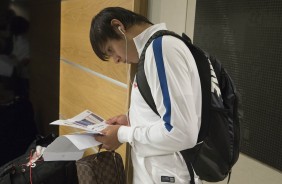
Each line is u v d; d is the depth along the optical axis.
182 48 1.05
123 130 1.23
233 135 1.18
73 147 1.35
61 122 1.37
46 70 2.78
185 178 1.20
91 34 1.25
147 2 1.72
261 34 1.31
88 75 2.23
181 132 1.02
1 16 2.59
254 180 1.41
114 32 1.18
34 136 2.81
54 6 2.65
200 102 1.11
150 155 1.17
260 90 1.34
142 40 1.18
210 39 1.54
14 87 2.72
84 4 2.20
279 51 1.25
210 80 1.13
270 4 1.27
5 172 1.78
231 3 1.42
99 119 1.50
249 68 1.38
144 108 1.17
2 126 2.71
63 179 1.86
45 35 2.71
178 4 1.63
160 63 1.02
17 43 2.67
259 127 1.36
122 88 1.78
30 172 1.79
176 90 1.01
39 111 2.81
